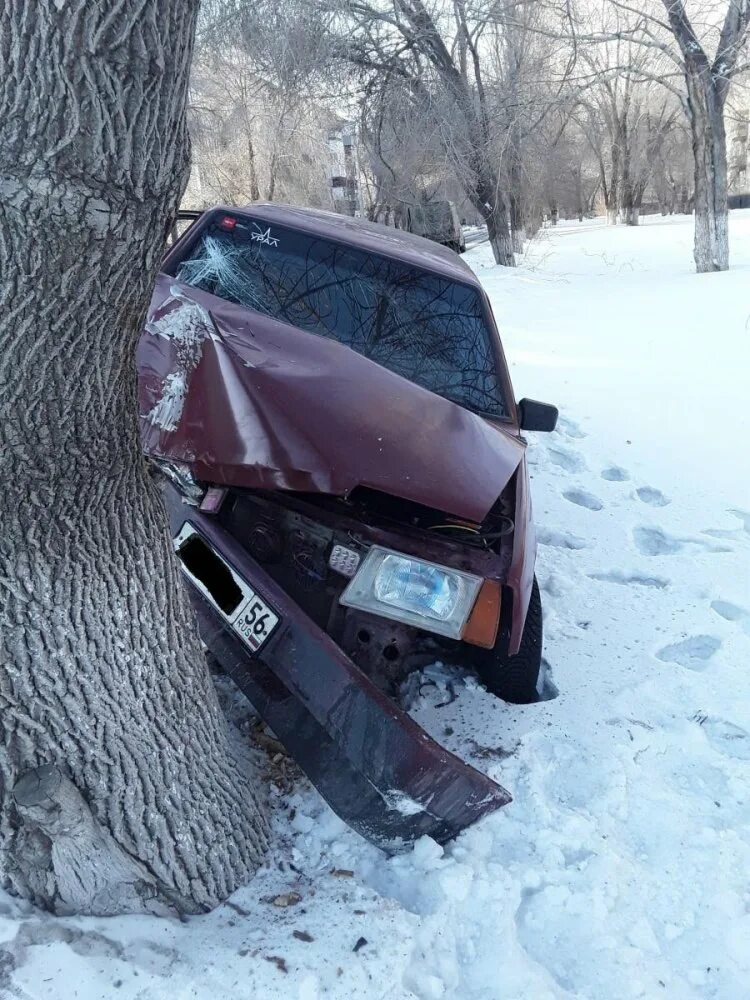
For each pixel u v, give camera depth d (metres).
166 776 1.97
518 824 2.53
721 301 11.60
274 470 2.51
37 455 1.61
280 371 2.82
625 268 18.09
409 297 3.78
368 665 2.81
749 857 2.51
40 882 1.87
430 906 2.20
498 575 2.56
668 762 2.93
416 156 16.39
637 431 6.67
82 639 1.78
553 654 3.53
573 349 9.34
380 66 15.55
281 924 2.05
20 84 1.34
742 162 53.25
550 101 16.12
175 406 2.67
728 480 5.74
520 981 2.05
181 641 2.03
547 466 5.88
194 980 1.83
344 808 2.21
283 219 3.98
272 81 14.73
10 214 1.41
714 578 4.36
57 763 1.81
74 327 1.53
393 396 2.91
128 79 1.39
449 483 2.60
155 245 1.59
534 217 25.88
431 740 2.20
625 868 2.42
